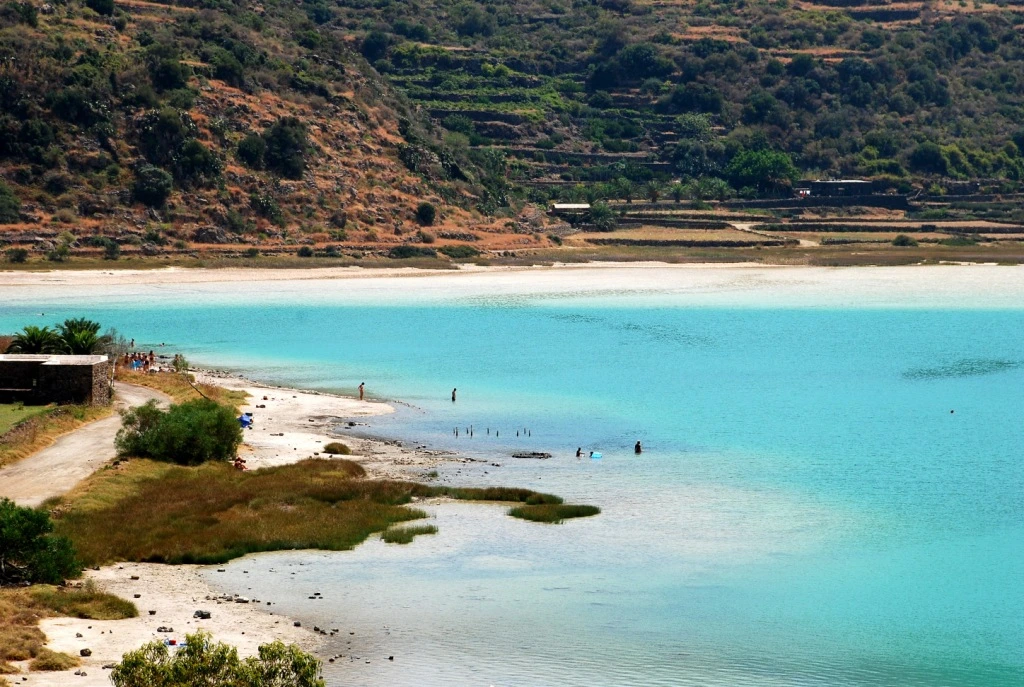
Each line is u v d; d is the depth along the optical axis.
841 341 193.12
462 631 66.50
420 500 93.69
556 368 163.25
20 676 55.38
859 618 70.31
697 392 147.75
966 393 149.25
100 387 122.00
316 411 129.38
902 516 91.94
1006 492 99.69
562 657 63.19
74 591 68.00
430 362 166.25
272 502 89.81
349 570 76.62
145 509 85.56
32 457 99.38
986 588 75.94
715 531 87.19
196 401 112.06
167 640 61.22
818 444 118.12
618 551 82.00
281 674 50.44
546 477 102.25
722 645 65.56
